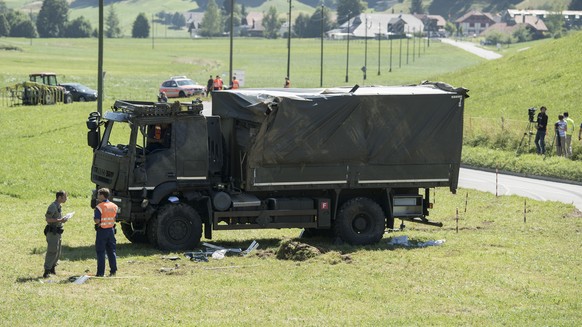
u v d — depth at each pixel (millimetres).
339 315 48219
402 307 50312
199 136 67750
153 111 66312
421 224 84438
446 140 72812
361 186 71250
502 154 143000
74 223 80875
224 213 68125
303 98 68812
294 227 70062
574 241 74062
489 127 154500
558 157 134375
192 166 67562
